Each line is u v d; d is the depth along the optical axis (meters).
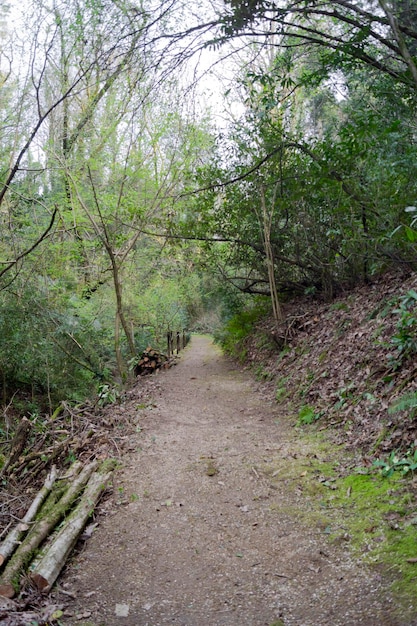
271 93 7.42
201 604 3.24
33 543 3.93
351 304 9.42
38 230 11.14
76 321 11.68
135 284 15.76
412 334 5.96
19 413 10.88
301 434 6.26
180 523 4.30
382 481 4.39
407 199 7.08
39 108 7.70
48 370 11.20
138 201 12.58
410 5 4.91
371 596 3.05
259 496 4.65
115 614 3.17
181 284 19.52
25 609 3.22
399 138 6.80
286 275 13.09
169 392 9.91
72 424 6.90
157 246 14.73
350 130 6.89
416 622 2.70
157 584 3.50
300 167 9.00
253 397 9.20
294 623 2.96
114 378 13.66
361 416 5.73
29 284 11.02
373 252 8.64
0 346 10.65
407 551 3.35
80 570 3.74
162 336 20.17
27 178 10.80
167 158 12.24
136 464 5.61
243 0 4.90
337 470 4.91
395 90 6.70
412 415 4.85
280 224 12.09
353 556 3.51
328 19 7.56
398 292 7.82
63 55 8.84
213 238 12.62
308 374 8.15
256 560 3.69
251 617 3.07
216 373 12.55
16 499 5.32
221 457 5.70
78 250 12.74
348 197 7.89
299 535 3.93
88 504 4.59
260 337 13.23
